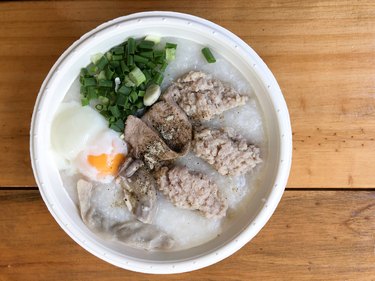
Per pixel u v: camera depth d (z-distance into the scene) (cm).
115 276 22
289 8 21
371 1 21
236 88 20
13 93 21
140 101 20
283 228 21
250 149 20
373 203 21
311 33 21
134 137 20
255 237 21
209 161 20
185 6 21
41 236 22
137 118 20
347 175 21
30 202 22
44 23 21
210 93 20
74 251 22
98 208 20
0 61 21
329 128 21
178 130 20
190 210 20
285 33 21
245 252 22
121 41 20
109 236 20
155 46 20
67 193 20
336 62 21
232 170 20
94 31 19
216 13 21
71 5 21
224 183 20
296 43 21
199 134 20
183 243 20
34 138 19
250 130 20
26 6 21
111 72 19
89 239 20
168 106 20
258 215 19
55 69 19
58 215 20
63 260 22
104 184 20
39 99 19
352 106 21
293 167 21
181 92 20
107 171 20
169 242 20
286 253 21
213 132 20
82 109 20
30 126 21
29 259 22
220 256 20
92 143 20
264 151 20
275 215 21
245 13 21
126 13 21
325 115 21
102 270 22
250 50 19
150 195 20
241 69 20
